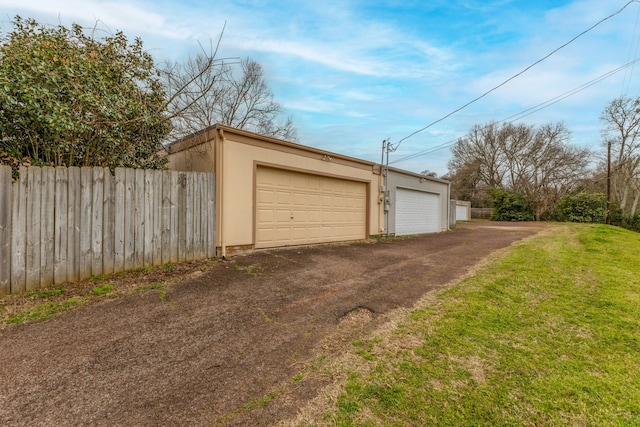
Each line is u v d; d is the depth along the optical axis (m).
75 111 4.46
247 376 2.23
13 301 3.49
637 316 3.38
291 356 2.53
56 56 4.34
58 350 2.53
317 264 5.82
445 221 14.92
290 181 7.56
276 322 3.21
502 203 27.28
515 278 4.89
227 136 6.12
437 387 2.10
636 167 20.86
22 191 3.80
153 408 1.87
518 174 29.77
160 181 5.14
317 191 8.30
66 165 4.91
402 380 2.18
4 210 3.66
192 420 1.76
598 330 3.03
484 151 32.75
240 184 6.37
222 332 2.94
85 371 2.25
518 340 2.81
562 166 25.91
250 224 6.57
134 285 4.17
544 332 2.99
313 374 2.25
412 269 5.58
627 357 2.53
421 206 13.01
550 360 2.48
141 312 3.34
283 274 5.02
